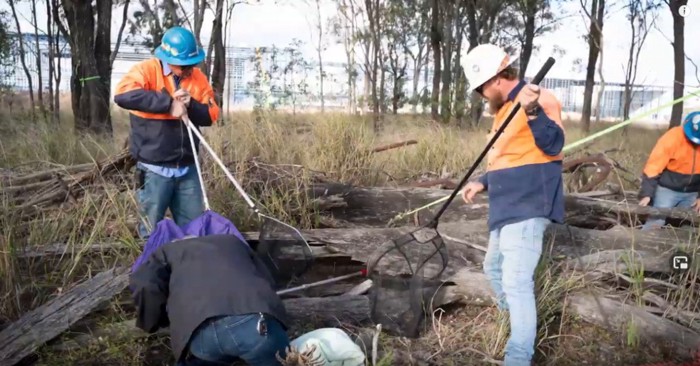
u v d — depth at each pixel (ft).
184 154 15.24
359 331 13.69
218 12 45.03
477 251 16.43
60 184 19.42
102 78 44.11
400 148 28.45
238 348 9.59
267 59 66.74
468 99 53.11
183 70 14.94
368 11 77.10
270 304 9.83
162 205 15.39
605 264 15.58
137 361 12.59
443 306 14.96
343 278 15.49
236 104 44.57
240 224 17.75
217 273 10.01
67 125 38.22
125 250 15.75
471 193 13.28
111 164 19.57
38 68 65.10
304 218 18.49
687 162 18.65
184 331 9.55
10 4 63.93
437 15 66.74
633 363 13.07
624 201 19.38
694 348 13.37
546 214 11.83
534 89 10.95
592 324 14.30
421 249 14.79
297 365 9.77
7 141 26.58
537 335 13.80
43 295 14.44
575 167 23.58
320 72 68.39
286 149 23.53
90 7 43.96
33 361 12.50
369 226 19.06
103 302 13.76
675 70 48.75
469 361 12.95
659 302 14.78
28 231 16.90
